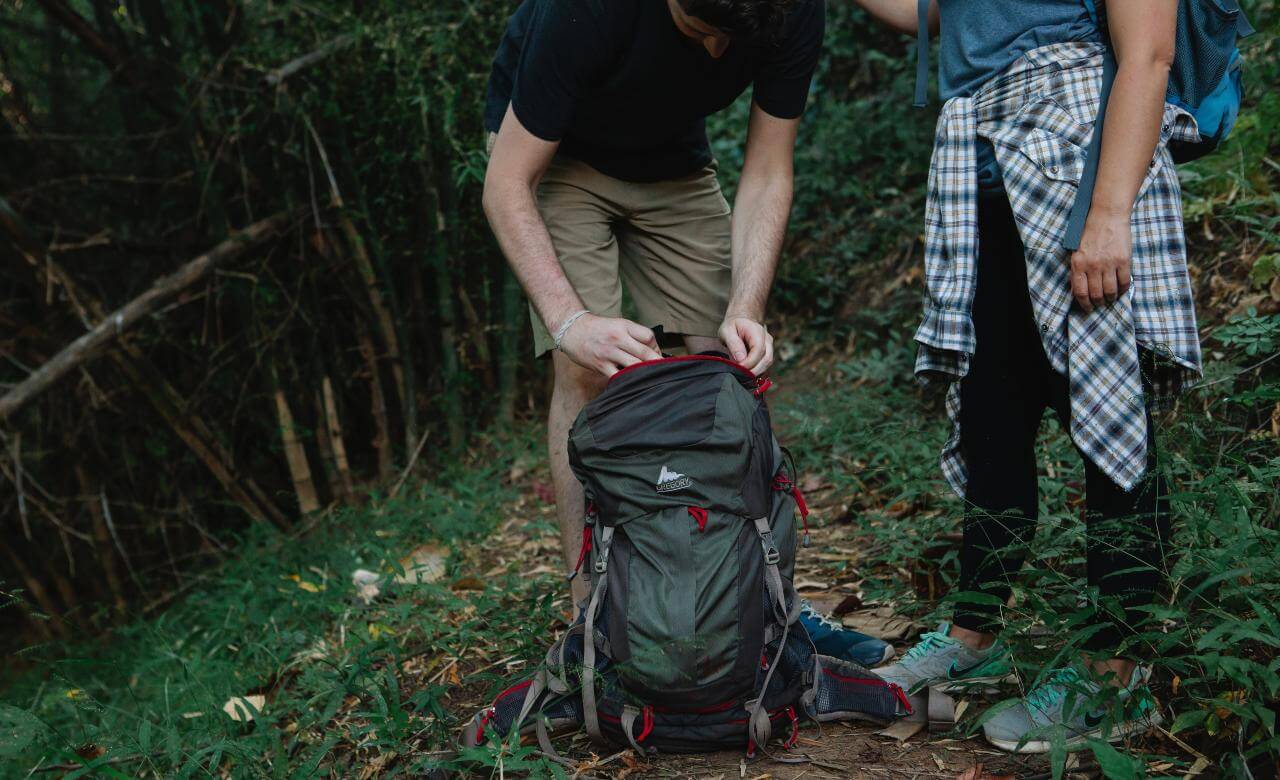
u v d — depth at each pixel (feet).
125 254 17.03
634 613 6.00
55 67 17.39
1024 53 6.08
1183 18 5.79
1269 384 8.10
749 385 6.49
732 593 5.97
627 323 6.64
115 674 11.90
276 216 16.01
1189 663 5.93
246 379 16.44
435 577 11.10
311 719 7.73
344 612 10.53
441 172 15.93
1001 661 6.25
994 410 6.51
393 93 15.43
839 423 12.91
